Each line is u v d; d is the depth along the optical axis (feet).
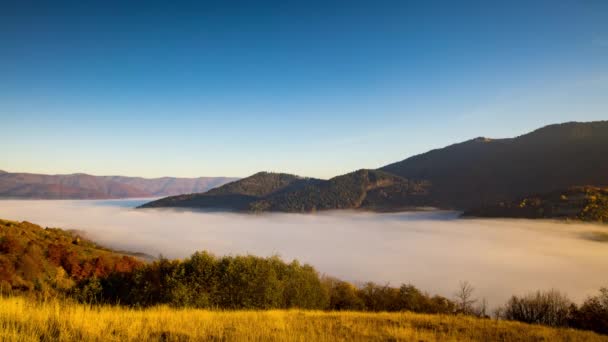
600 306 86.33
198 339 26.12
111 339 23.16
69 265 156.87
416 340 35.19
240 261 72.49
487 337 42.14
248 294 66.18
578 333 52.31
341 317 49.06
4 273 106.42
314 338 29.76
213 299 63.93
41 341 21.54
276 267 78.84
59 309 27.37
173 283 65.21
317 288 81.97
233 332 28.60
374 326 42.04
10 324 22.89
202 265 70.69
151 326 28.30
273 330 31.81
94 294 64.44
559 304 95.61
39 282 73.87
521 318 94.38
